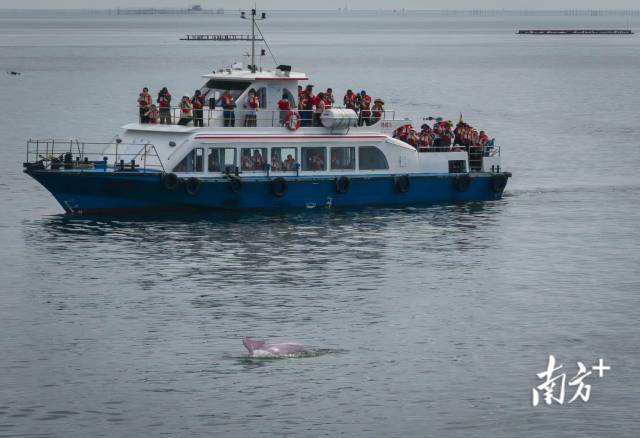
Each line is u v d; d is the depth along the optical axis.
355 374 70.75
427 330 79.31
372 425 63.62
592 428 63.62
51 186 113.94
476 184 127.12
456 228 112.81
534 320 81.81
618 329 79.56
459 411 65.44
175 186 113.69
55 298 86.44
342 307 84.56
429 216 118.12
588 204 128.25
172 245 103.00
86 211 115.50
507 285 91.38
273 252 101.00
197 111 117.56
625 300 87.00
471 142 128.62
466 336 78.06
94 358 73.19
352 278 92.75
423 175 123.75
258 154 117.25
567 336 78.12
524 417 64.88
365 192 121.44
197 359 73.12
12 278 91.88
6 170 149.25
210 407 65.75
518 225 115.12
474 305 85.50
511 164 162.25
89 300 85.88
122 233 107.69
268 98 121.06
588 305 85.62
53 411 65.06
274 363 72.50
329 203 120.00
